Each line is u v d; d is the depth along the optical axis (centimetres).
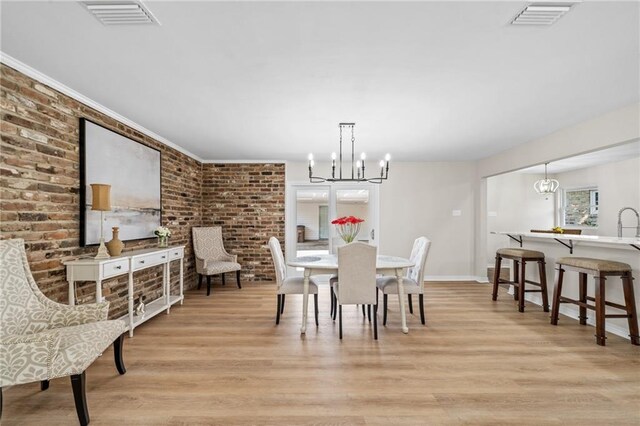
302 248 635
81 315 228
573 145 385
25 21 183
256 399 220
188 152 539
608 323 348
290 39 203
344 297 327
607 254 357
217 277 598
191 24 187
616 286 344
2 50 217
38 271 253
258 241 610
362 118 360
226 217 608
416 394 226
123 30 193
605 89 280
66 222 281
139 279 393
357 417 201
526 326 363
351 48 214
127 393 226
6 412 204
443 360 278
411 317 398
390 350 299
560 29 192
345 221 392
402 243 634
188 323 373
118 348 251
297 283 374
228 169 608
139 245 394
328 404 214
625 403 215
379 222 632
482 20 183
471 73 250
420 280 371
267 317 397
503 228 772
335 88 279
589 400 218
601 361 275
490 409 209
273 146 498
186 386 236
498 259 473
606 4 168
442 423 195
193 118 361
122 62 234
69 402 216
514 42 206
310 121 370
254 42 207
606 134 342
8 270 210
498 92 287
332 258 398
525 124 382
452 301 471
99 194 288
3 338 186
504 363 272
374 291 327
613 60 229
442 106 321
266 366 267
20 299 212
